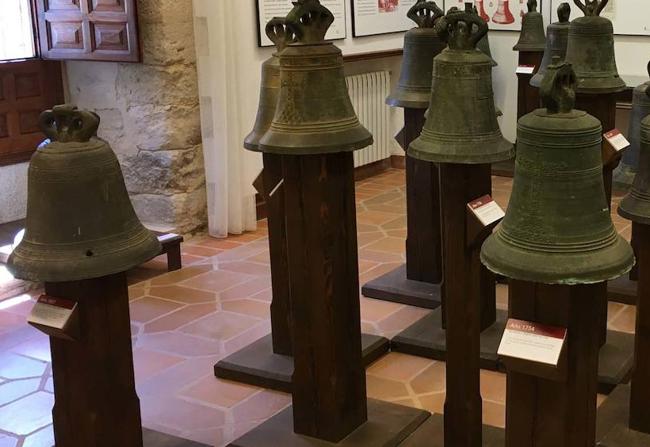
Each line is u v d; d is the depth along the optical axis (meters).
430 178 4.29
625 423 2.94
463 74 2.69
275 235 3.53
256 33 5.63
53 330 2.38
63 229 2.27
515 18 6.94
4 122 5.59
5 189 5.80
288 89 2.63
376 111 7.16
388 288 4.40
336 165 2.73
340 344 2.88
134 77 5.46
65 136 2.33
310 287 2.80
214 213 5.60
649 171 2.64
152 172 5.55
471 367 2.75
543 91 1.98
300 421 2.98
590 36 3.64
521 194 2.01
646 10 6.26
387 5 6.96
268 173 3.49
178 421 3.27
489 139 2.70
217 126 5.42
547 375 2.02
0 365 3.79
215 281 4.79
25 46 5.69
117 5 5.18
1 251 5.09
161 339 4.02
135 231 2.38
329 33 6.44
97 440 2.49
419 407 3.29
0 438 3.16
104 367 2.44
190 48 5.42
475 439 2.83
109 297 2.41
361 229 5.71
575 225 1.95
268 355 3.67
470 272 2.70
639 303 2.75
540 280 1.92
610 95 3.68
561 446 2.09
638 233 2.72
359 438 2.95
